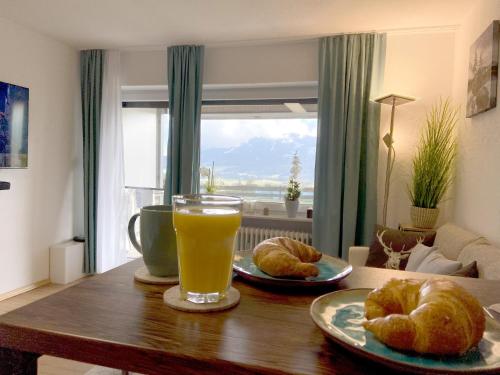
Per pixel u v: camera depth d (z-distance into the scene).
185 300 0.64
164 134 4.30
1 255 3.19
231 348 0.49
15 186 3.29
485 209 2.24
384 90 3.27
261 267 0.74
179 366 0.47
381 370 0.44
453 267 1.71
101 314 0.59
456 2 2.62
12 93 3.16
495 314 0.62
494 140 2.12
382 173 3.31
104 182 3.93
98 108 3.88
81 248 3.91
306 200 4.05
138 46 3.77
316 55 3.48
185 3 2.75
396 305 0.50
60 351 0.52
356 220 3.27
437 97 3.19
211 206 0.63
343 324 0.53
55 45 3.65
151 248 0.75
